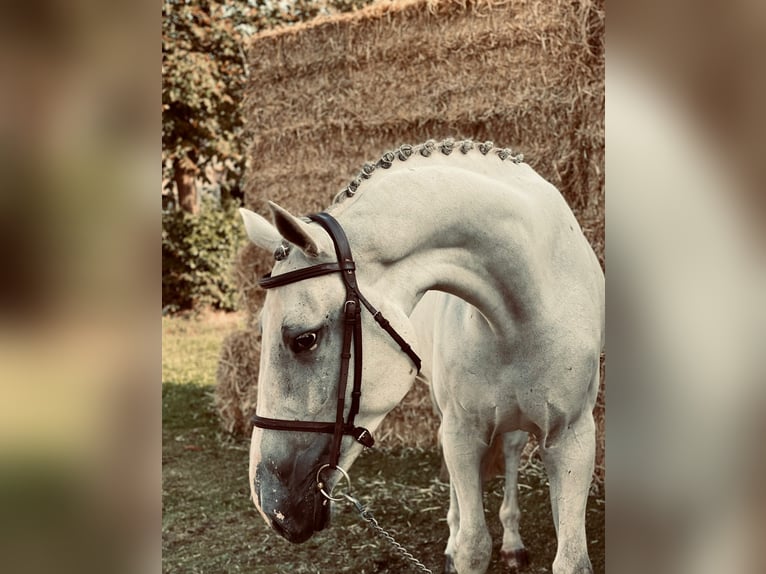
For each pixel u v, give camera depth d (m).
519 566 2.65
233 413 4.72
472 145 1.65
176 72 7.96
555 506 1.77
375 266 1.40
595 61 3.43
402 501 3.42
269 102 4.71
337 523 3.21
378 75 4.22
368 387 1.37
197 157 8.69
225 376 4.74
